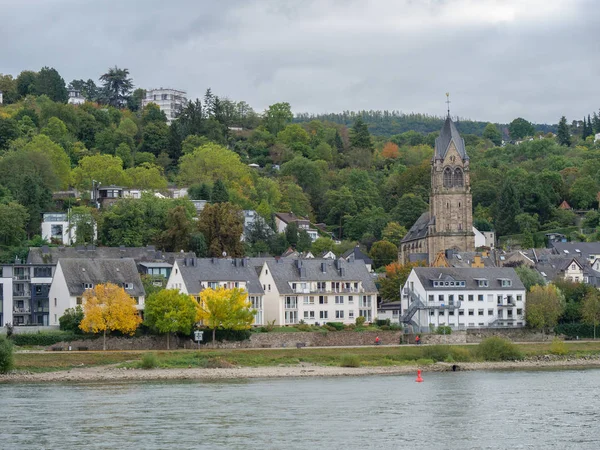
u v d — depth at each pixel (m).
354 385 198.62
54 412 164.00
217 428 151.88
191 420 157.88
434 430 151.88
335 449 139.38
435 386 197.25
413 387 195.75
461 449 140.00
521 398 181.12
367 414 163.88
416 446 141.50
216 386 195.50
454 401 177.38
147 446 140.38
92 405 170.75
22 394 183.00
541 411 167.62
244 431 150.00
